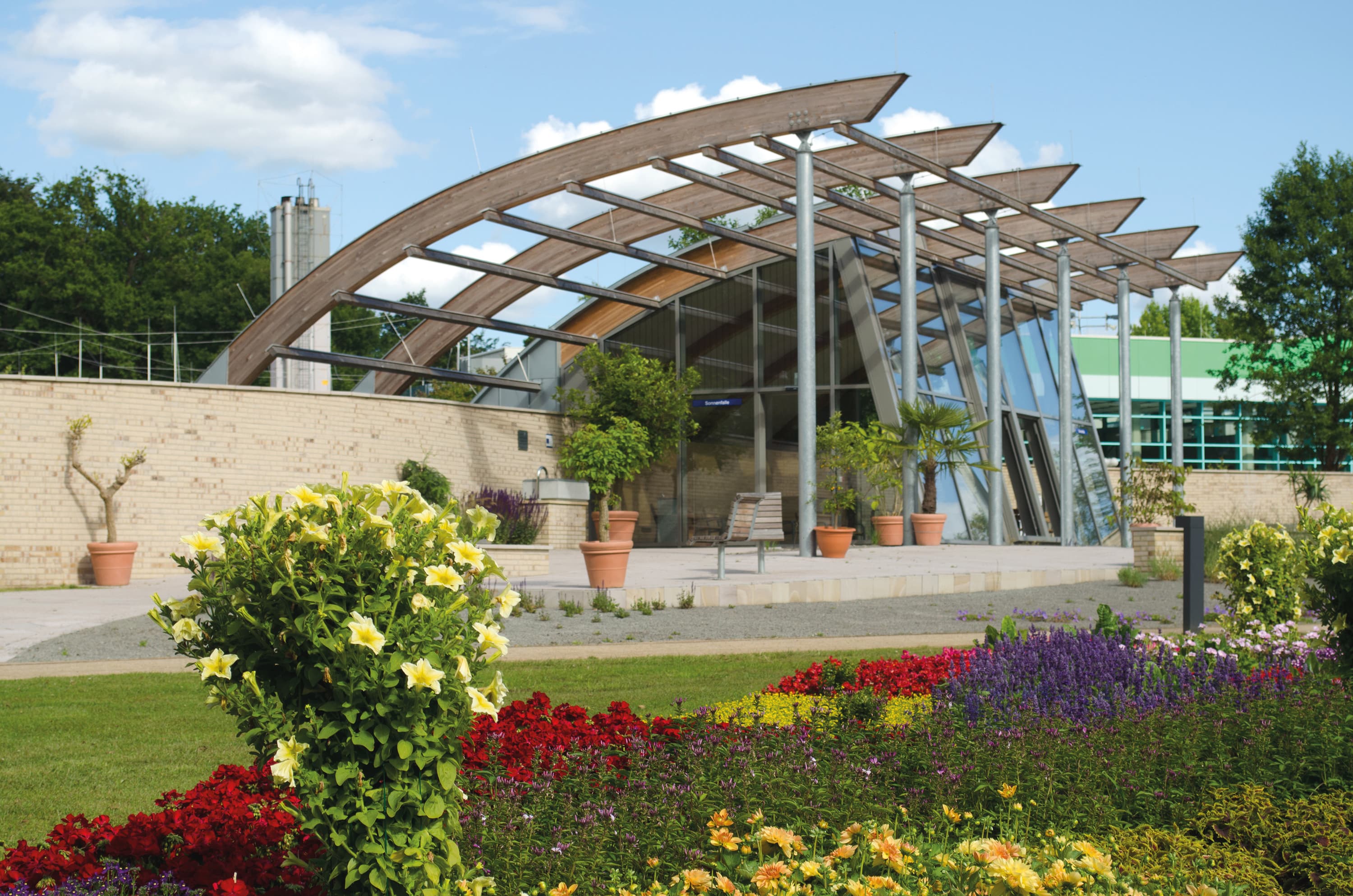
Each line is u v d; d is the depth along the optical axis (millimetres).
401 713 3027
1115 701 5527
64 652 10344
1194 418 45719
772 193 23453
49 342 44750
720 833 3537
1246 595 9180
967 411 24797
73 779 5551
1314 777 4832
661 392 25422
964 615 11859
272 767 2902
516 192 20922
